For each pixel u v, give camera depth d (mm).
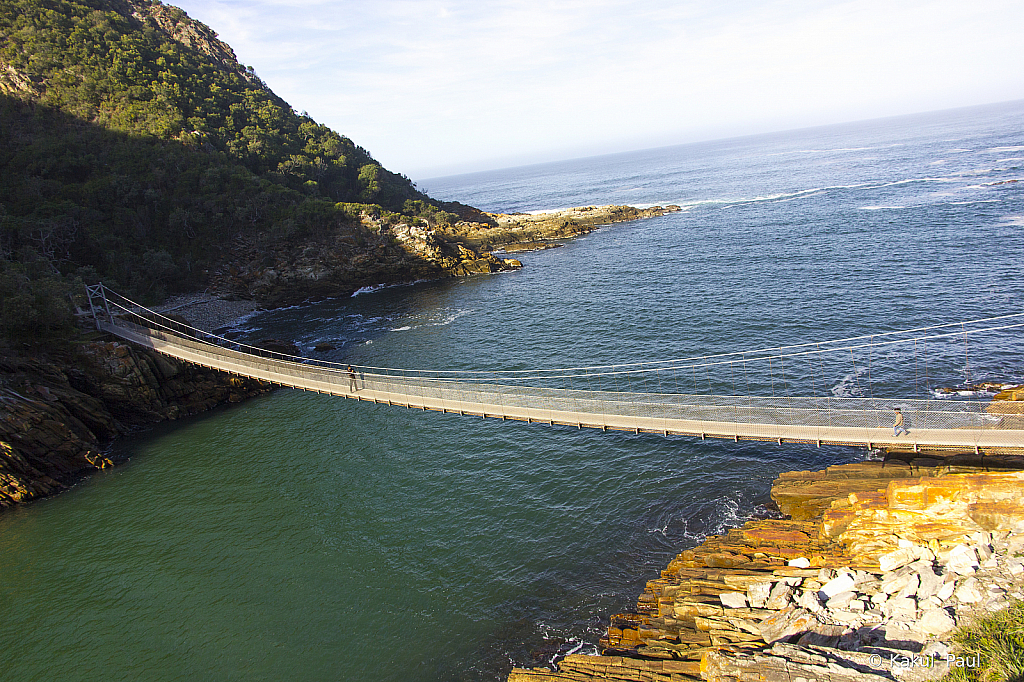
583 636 26125
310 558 33969
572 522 34219
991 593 19562
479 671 25078
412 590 30516
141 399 57219
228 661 27266
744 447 40031
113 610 31391
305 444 49188
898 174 177000
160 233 102312
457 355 67250
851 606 21391
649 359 58562
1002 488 23375
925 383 45625
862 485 31406
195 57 152000
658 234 134625
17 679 27359
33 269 71625
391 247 111125
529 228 155375
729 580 25250
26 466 44844
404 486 40625
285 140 143250
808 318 63750
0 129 105625
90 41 129625
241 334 86562
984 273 70438
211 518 39281
